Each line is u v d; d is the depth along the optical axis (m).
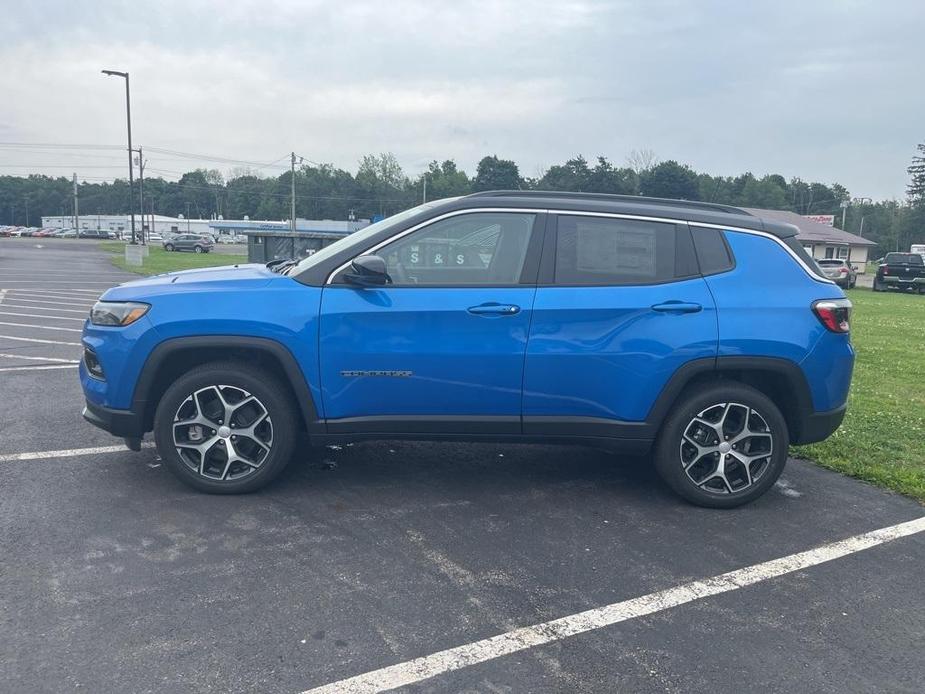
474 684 2.84
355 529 4.17
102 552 3.78
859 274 57.19
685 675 2.95
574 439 4.55
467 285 4.40
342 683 2.82
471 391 4.41
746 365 4.48
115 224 119.50
